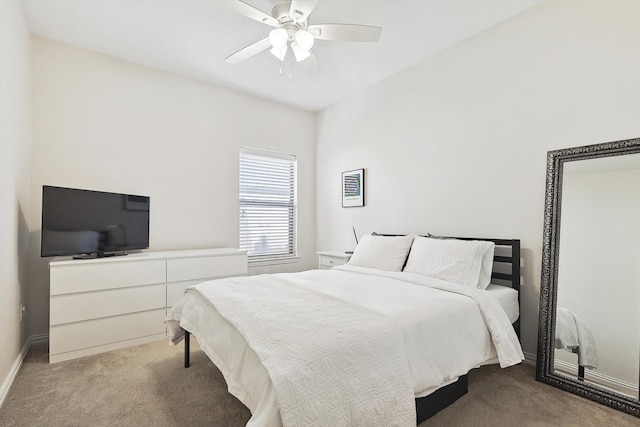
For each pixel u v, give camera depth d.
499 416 1.71
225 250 3.48
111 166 3.08
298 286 2.10
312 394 1.11
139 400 1.87
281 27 2.12
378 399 1.25
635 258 1.85
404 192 3.38
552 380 2.05
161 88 3.38
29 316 2.68
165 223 3.41
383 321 1.47
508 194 2.53
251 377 1.25
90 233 2.68
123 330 2.67
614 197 1.95
